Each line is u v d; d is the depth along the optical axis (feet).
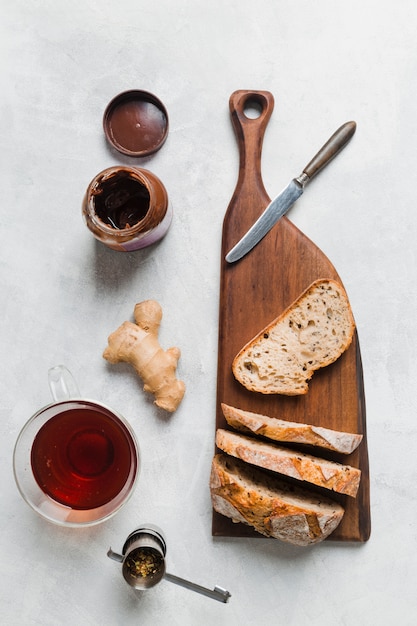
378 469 2.69
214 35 2.79
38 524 2.74
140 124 2.73
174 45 2.79
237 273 2.67
